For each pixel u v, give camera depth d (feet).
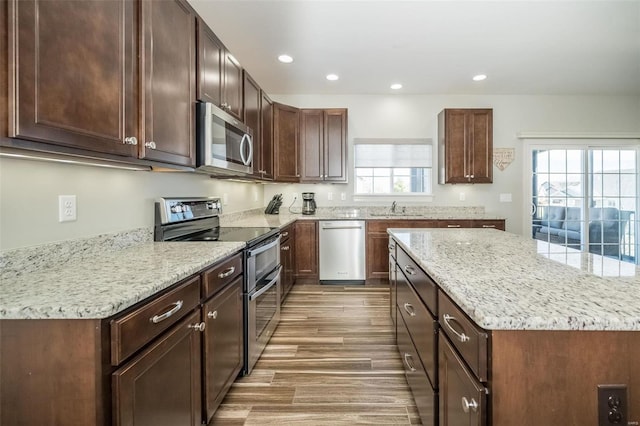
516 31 9.34
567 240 15.53
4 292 3.12
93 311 2.72
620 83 13.73
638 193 15.55
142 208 6.31
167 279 3.63
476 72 12.48
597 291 3.02
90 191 5.01
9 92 2.80
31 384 2.81
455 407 3.39
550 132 15.17
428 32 9.38
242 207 12.60
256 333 7.14
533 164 15.49
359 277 13.66
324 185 15.65
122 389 2.93
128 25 4.32
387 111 15.40
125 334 2.97
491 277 3.54
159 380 3.55
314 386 6.35
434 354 4.18
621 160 15.64
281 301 10.30
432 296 4.27
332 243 13.62
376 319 9.74
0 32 2.73
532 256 4.74
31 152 3.41
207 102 6.56
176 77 5.53
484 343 2.62
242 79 9.11
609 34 9.54
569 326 2.41
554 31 9.34
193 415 4.42
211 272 4.97
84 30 3.57
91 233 5.03
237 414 5.55
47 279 3.59
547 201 15.52
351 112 15.44
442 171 14.61
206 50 6.68
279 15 8.49
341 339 8.40
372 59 11.25
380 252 13.61
